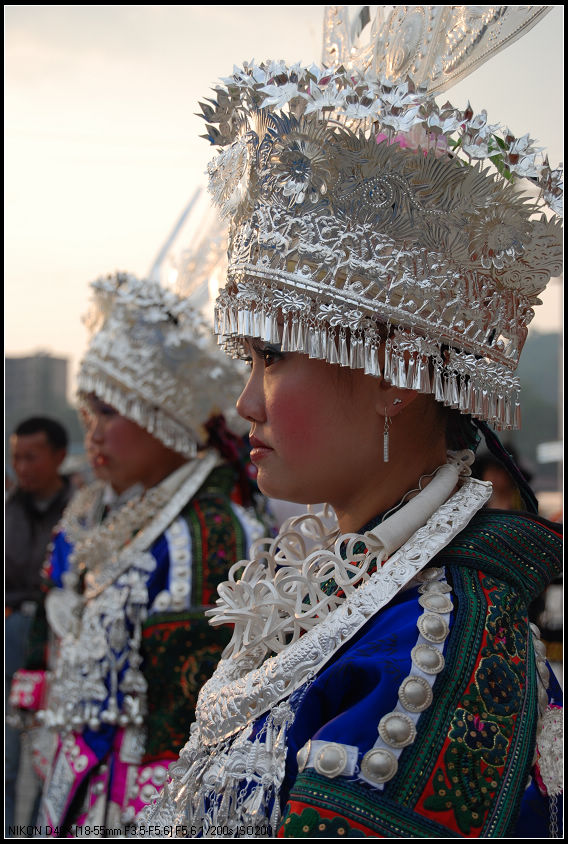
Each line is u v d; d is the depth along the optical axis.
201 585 1.99
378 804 0.71
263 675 0.87
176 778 1.00
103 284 2.30
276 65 0.85
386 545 0.87
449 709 0.75
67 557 2.72
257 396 0.95
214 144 0.94
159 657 1.93
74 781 1.92
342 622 0.83
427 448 0.95
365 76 0.87
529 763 0.76
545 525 0.92
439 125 0.84
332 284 0.86
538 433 10.86
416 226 0.88
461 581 0.83
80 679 1.97
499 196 0.90
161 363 2.22
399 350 0.87
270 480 0.94
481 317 0.92
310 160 0.87
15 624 3.36
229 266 0.92
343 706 0.79
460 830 0.72
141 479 2.32
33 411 9.53
